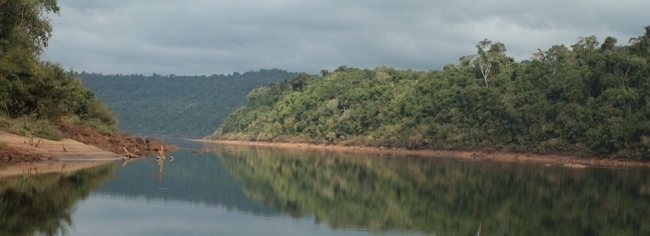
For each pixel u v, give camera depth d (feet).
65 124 192.75
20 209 77.61
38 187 98.43
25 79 171.94
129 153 194.08
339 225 82.69
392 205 105.09
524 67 339.98
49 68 195.62
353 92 449.06
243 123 585.22
